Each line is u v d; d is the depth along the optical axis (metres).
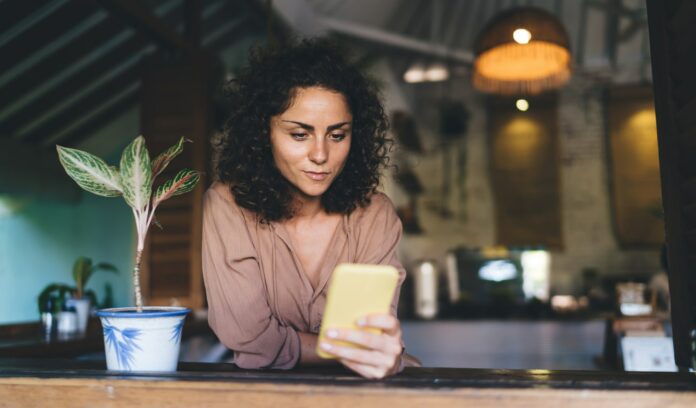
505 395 0.72
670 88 0.93
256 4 3.79
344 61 1.03
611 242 6.27
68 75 3.37
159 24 2.82
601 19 5.27
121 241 3.99
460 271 5.64
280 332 1.01
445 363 4.32
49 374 0.82
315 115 0.96
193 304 2.88
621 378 0.79
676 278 0.91
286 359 1.01
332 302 0.76
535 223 6.27
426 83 6.84
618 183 6.11
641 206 6.05
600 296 5.43
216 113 3.29
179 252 2.92
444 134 6.37
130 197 0.90
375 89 1.14
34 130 3.63
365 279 0.75
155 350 0.85
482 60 3.41
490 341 4.28
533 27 3.17
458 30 5.43
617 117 6.14
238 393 0.76
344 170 1.13
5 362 0.98
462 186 6.66
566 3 5.02
